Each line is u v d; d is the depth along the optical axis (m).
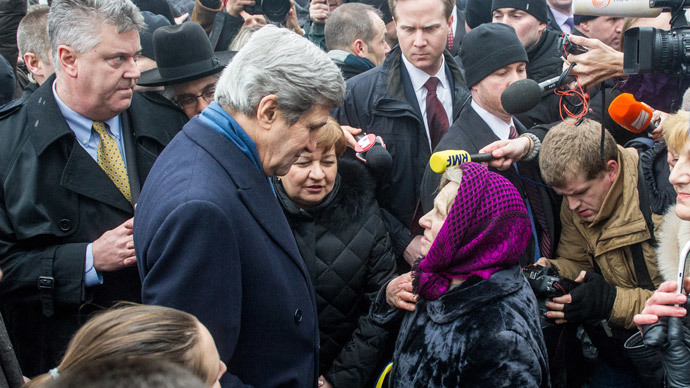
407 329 2.02
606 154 2.33
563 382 2.46
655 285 2.34
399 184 3.02
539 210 2.64
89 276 2.31
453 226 1.86
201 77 2.92
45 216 2.31
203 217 1.57
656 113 2.50
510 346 1.75
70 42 2.26
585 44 2.28
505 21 3.64
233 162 1.71
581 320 2.31
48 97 2.37
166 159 1.76
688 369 1.79
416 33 3.00
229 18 4.07
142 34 3.22
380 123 3.06
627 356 2.33
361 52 3.67
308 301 1.85
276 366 1.74
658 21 3.02
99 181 2.39
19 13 3.47
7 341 1.69
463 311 1.83
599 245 2.41
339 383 2.52
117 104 2.37
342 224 2.53
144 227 1.68
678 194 1.94
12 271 2.30
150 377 0.80
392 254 2.65
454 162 2.13
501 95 2.48
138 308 1.13
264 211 1.74
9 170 2.31
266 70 1.66
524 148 2.59
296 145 1.75
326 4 4.39
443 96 3.25
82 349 1.05
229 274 1.60
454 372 1.80
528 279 2.34
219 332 1.57
